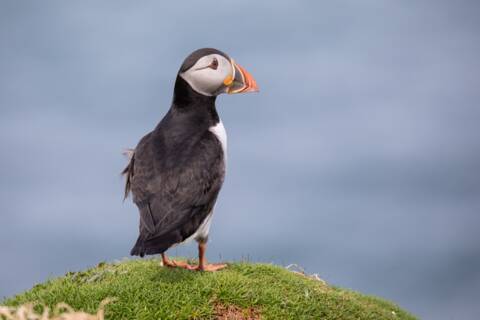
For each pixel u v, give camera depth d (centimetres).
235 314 935
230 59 1048
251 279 1044
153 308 918
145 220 906
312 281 1169
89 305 923
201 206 945
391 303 1288
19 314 694
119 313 908
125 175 1041
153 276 1012
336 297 1094
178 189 925
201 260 1037
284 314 966
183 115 1012
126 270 1073
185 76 1015
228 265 1121
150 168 953
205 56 1016
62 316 714
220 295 960
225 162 995
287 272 1159
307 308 1007
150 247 873
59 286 1009
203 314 919
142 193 938
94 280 1055
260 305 969
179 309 925
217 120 1030
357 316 1071
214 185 959
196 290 965
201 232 989
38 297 977
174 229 903
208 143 978
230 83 1027
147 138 1017
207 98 1025
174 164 941
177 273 1020
